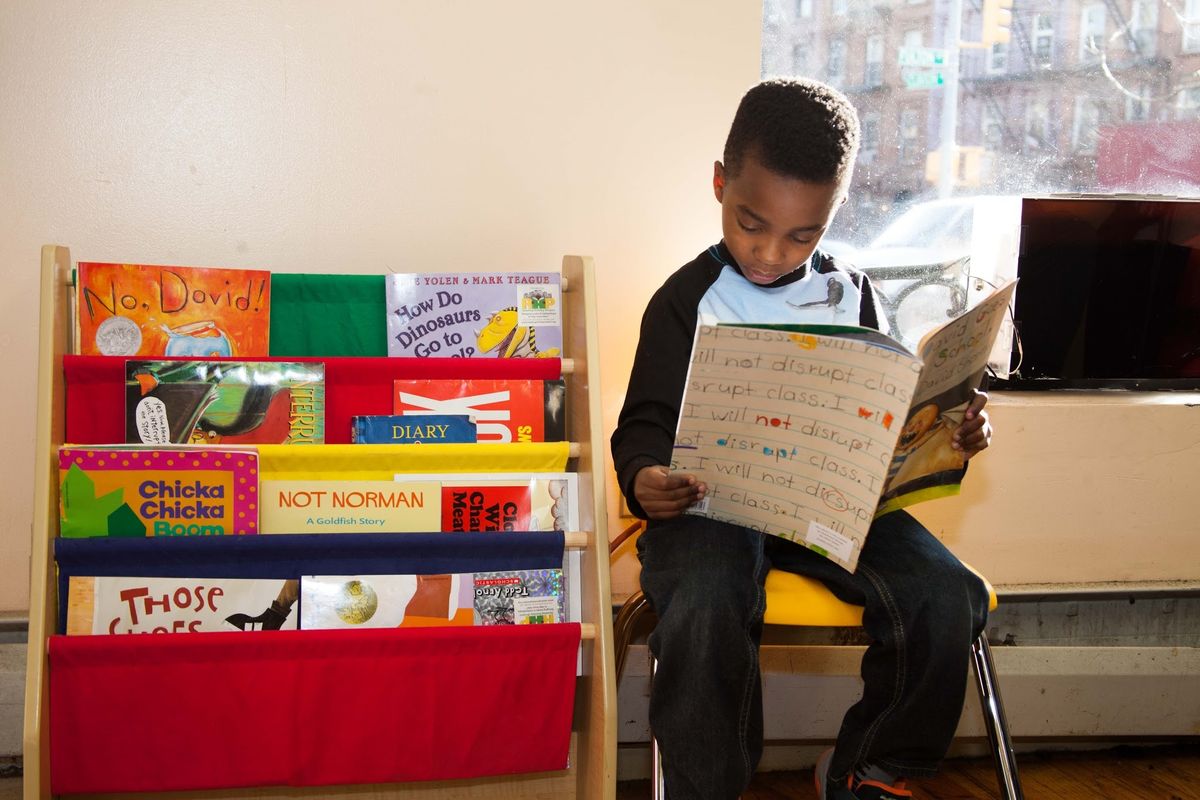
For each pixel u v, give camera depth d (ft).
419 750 3.85
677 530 3.79
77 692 3.62
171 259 4.63
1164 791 5.08
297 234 4.73
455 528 4.04
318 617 3.82
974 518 5.34
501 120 4.86
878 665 3.72
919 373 3.14
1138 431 5.41
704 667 3.47
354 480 3.97
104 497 3.74
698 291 4.23
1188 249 5.64
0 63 4.41
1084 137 6.08
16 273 4.50
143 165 4.57
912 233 5.89
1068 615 5.46
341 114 4.71
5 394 4.55
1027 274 5.51
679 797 3.54
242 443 3.96
